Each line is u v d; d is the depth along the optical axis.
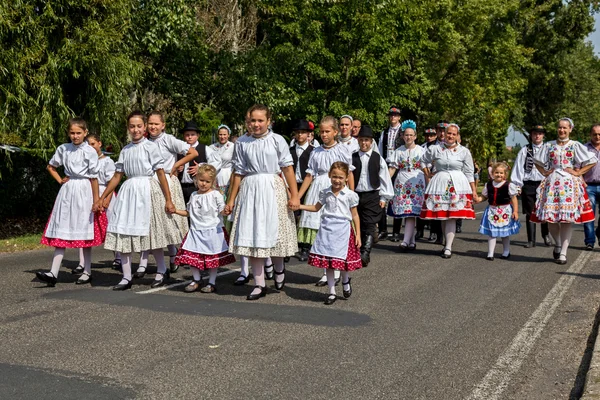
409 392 4.62
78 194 8.23
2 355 5.34
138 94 20.81
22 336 5.88
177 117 22.45
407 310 7.00
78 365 5.11
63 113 14.73
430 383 4.81
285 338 5.90
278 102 21.36
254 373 4.97
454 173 10.88
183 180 10.88
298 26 22.72
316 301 7.45
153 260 10.34
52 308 6.95
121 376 4.88
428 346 5.71
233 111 21.66
